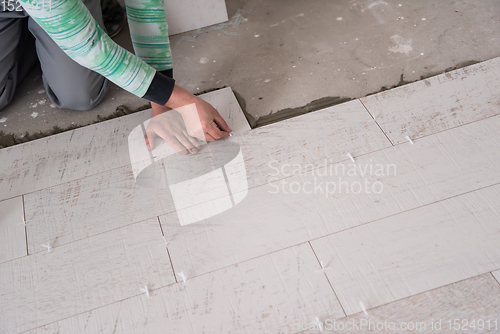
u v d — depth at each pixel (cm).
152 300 101
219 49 171
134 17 116
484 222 103
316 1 185
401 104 136
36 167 135
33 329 99
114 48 98
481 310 90
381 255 101
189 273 104
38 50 140
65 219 120
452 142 122
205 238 111
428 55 152
